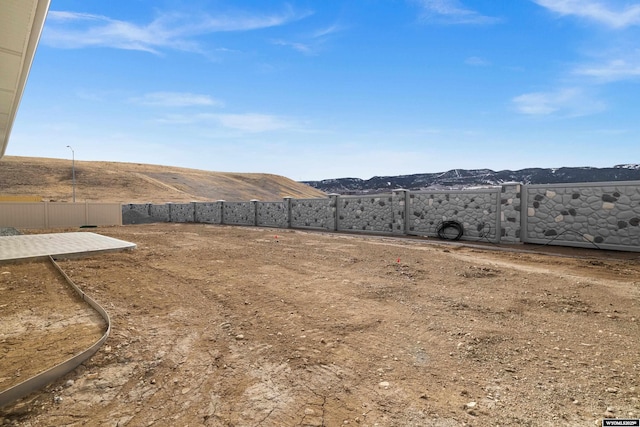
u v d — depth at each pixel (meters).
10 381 2.89
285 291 5.89
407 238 14.42
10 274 7.18
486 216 12.76
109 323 4.18
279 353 3.48
